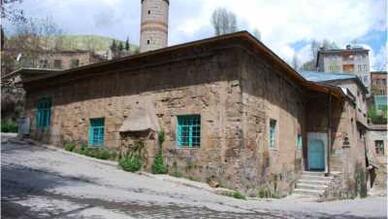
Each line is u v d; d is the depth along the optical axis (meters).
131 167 16.67
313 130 22.98
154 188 13.63
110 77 19.42
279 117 18.62
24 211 8.67
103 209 9.41
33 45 44.38
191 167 15.66
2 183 12.22
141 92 17.86
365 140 31.28
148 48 32.97
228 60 15.34
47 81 23.14
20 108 35.72
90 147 19.88
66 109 21.69
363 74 50.78
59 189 12.01
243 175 14.61
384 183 34.38
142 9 33.91
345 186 21.98
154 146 16.66
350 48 52.09
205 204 11.34
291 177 19.62
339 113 22.66
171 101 16.73
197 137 15.87
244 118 14.97
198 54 16.08
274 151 17.66
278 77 18.80
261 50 15.69
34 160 17.69
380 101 48.19
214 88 15.54
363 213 11.98
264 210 11.23
